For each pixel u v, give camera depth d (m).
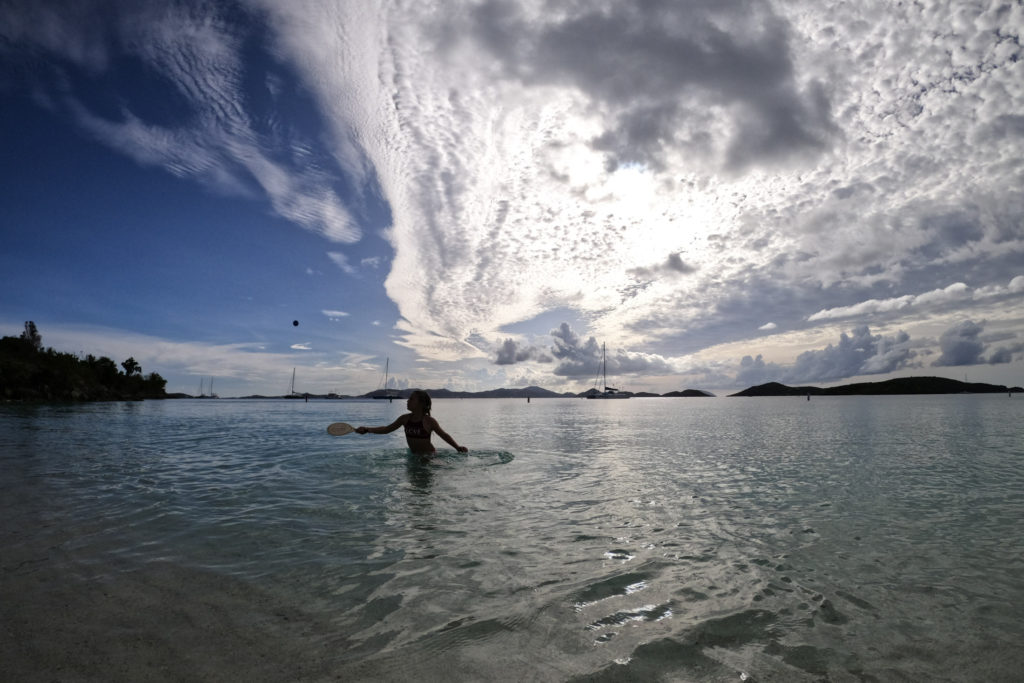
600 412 42.94
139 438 13.11
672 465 8.84
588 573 3.45
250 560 3.66
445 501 5.67
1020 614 2.84
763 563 3.68
